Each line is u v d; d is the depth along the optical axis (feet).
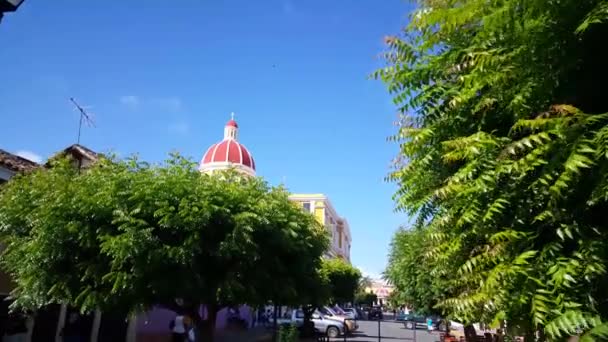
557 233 7.16
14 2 11.28
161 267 32.71
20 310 46.09
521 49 7.60
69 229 31.83
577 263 6.99
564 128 7.00
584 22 6.72
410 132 9.78
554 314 7.05
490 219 8.08
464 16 8.31
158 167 37.01
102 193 32.63
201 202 33.53
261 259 38.52
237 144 164.45
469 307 9.11
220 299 37.09
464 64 8.45
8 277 45.47
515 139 8.34
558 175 7.21
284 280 42.11
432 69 9.52
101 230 32.40
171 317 78.38
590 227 7.10
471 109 8.93
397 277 57.21
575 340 7.02
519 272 7.47
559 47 7.46
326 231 54.19
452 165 9.87
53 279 33.47
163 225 32.09
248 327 113.19
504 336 9.09
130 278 31.55
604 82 7.50
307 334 88.58
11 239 36.70
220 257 34.65
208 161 160.25
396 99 10.15
